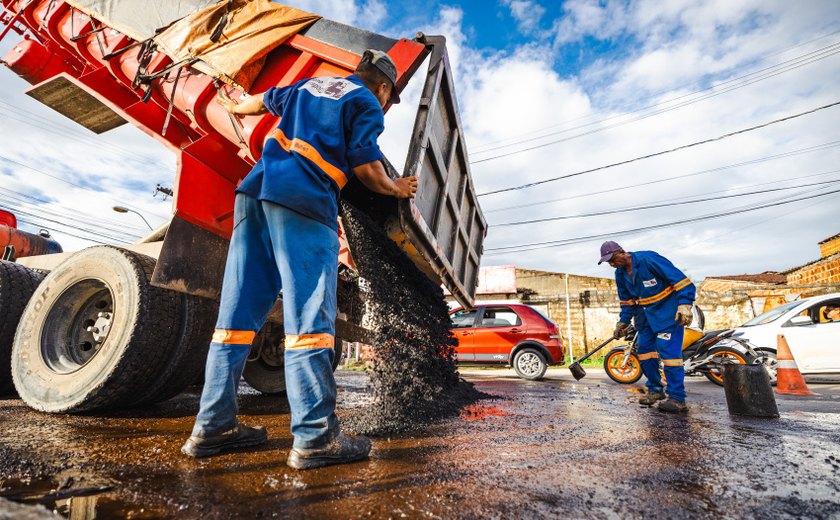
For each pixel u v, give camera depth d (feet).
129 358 7.39
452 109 10.11
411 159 7.60
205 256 8.04
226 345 5.24
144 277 7.77
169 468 4.56
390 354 8.50
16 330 8.57
